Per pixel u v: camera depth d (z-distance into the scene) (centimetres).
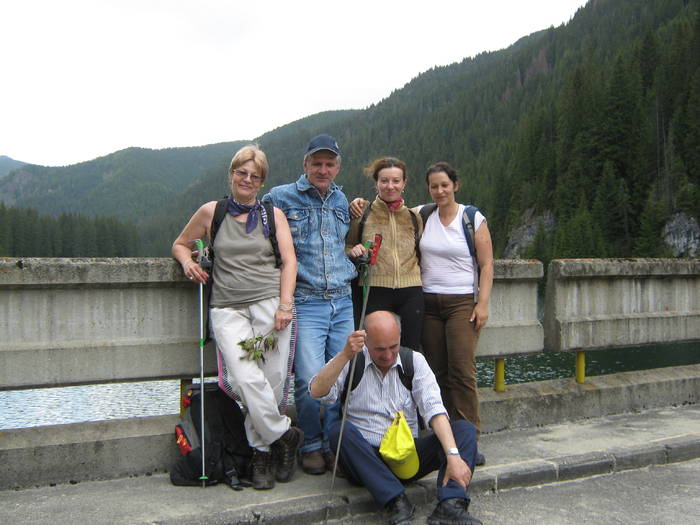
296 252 401
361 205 422
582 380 549
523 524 340
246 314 368
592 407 535
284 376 371
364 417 365
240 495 357
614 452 434
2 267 372
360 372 363
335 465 350
